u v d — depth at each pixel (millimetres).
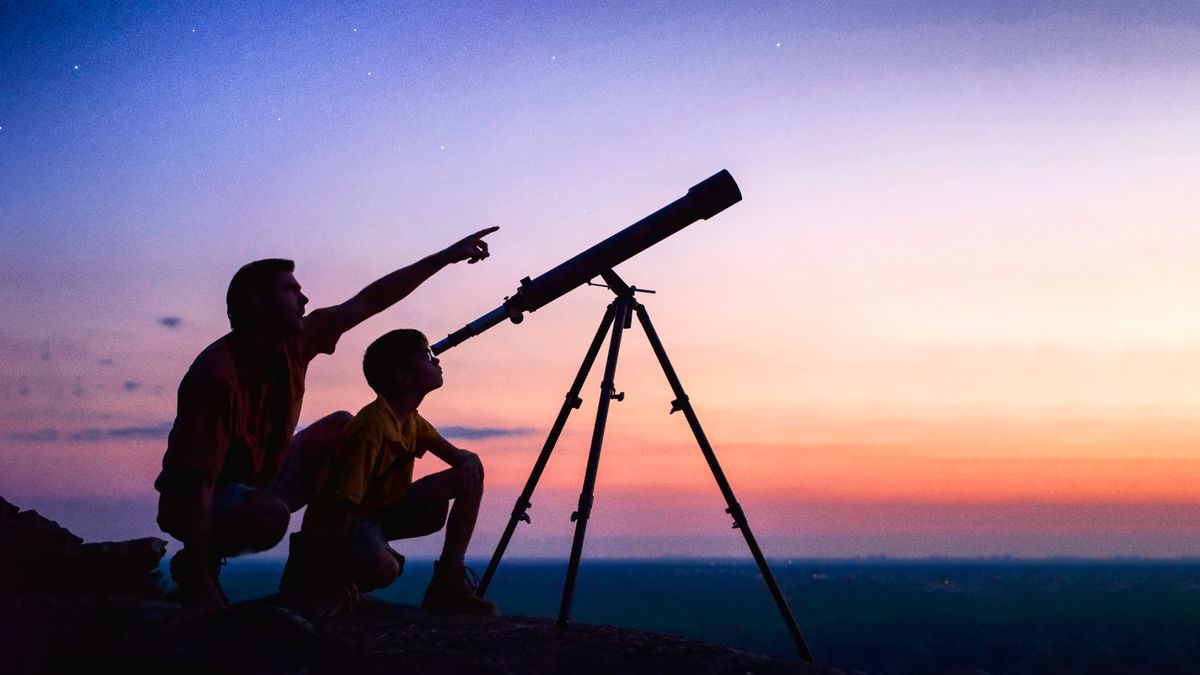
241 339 3393
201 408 3195
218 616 2873
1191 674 60812
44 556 3254
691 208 4129
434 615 3465
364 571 3309
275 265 3436
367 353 3678
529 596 135375
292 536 3523
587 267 4141
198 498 3141
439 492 3666
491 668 2775
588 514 3641
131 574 3477
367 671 2721
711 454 4066
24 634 2760
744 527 3963
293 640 2799
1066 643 79125
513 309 4246
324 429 3789
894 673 62594
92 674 2682
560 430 4152
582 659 2930
